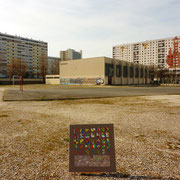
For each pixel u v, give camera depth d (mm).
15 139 4242
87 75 52594
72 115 7242
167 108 9234
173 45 124625
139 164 2982
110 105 10383
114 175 2619
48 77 67125
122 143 4004
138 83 64938
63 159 3186
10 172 2691
